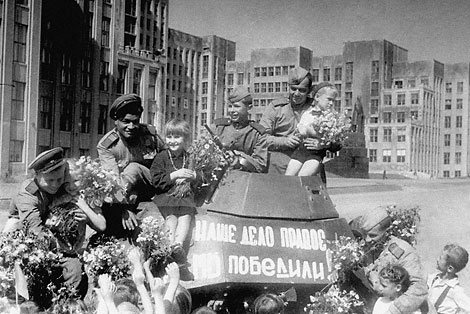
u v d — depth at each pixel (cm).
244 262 541
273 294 501
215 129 651
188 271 535
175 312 433
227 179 592
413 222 583
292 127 662
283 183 589
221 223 557
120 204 558
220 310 553
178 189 553
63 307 489
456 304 539
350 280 565
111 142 593
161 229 523
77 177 530
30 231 504
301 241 564
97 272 512
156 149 618
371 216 562
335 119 614
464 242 968
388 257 534
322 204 600
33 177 548
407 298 497
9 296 477
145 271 455
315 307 525
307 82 657
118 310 414
